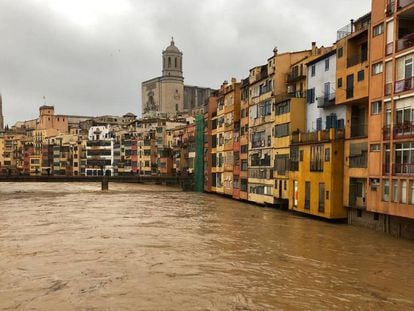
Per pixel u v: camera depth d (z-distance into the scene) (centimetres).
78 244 3434
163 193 9319
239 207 6316
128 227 4338
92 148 15438
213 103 9100
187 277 2503
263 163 6356
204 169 9650
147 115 18675
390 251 3180
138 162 14200
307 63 5341
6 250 3203
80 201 7338
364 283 2397
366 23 4634
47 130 18962
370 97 3859
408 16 3525
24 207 6294
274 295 2192
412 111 3353
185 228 4281
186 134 12000
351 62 4309
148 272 2603
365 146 4103
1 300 2098
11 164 18488
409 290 2280
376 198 3762
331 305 2055
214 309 1997
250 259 2948
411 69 3362
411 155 3338
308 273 2598
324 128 4988
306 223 4566
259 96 6538
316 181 4772
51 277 2483
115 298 2131
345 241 3550
